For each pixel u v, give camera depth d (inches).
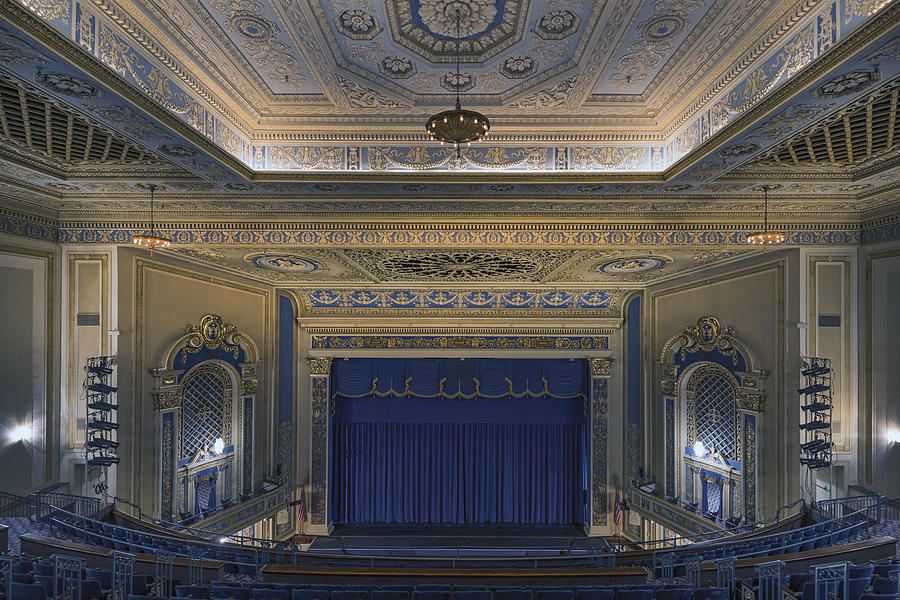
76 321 404.2
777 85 223.3
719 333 486.9
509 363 659.4
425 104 312.7
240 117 320.5
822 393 402.3
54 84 193.3
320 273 526.0
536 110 319.9
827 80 185.9
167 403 449.7
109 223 400.8
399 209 378.0
